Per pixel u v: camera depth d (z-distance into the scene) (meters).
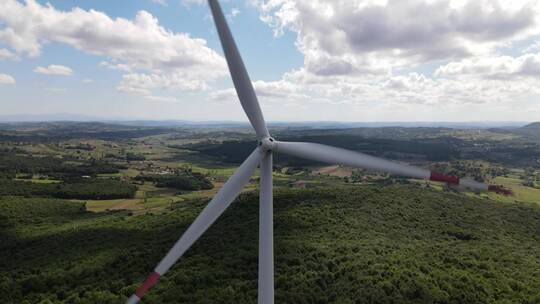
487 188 22.70
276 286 50.56
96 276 61.72
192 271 56.25
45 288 59.38
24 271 68.00
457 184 23.30
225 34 27.53
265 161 26.94
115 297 50.69
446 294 47.12
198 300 47.41
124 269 63.38
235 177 26.47
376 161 26.36
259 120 27.56
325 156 26.92
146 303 47.81
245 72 28.03
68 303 51.53
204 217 25.17
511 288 51.22
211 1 27.16
